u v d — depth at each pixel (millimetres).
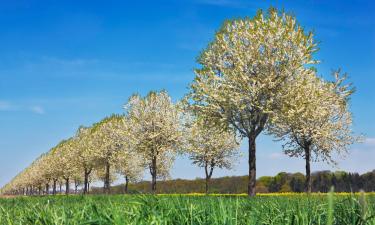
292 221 3801
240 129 31422
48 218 4535
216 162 54031
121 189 88438
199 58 32875
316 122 40906
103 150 64938
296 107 30328
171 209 4293
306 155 40594
